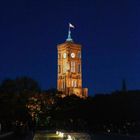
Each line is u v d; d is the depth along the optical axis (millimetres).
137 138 89500
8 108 108625
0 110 107125
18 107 115625
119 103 142250
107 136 103750
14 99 113562
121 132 129250
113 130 142000
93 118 163000
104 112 150625
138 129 128875
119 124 141000
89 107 169500
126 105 139125
